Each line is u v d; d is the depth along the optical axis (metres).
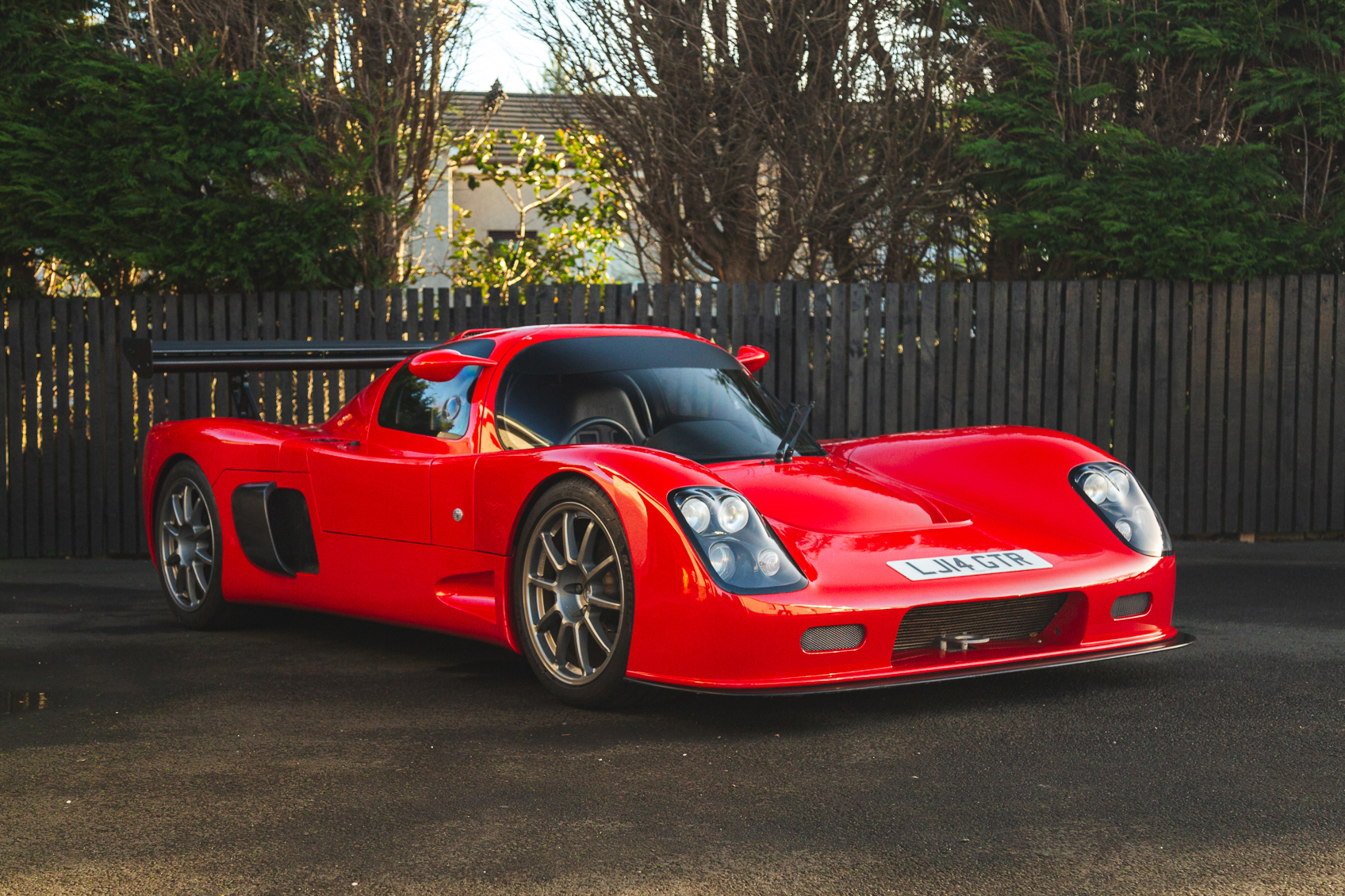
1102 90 7.89
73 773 2.94
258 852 2.41
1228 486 7.34
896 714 3.44
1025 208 8.09
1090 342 7.35
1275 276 7.25
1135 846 2.40
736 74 8.02
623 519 3.31
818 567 3.29
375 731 3.32
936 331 7.43
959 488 4.01
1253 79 7.84
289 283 7.36
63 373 7.13
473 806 2.68
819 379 7.39
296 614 5.36
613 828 2.54
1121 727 3.27
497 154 14.47
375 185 8.28
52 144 7.06
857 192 8.14
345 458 4.31
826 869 2.30
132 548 7.18
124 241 7.04
